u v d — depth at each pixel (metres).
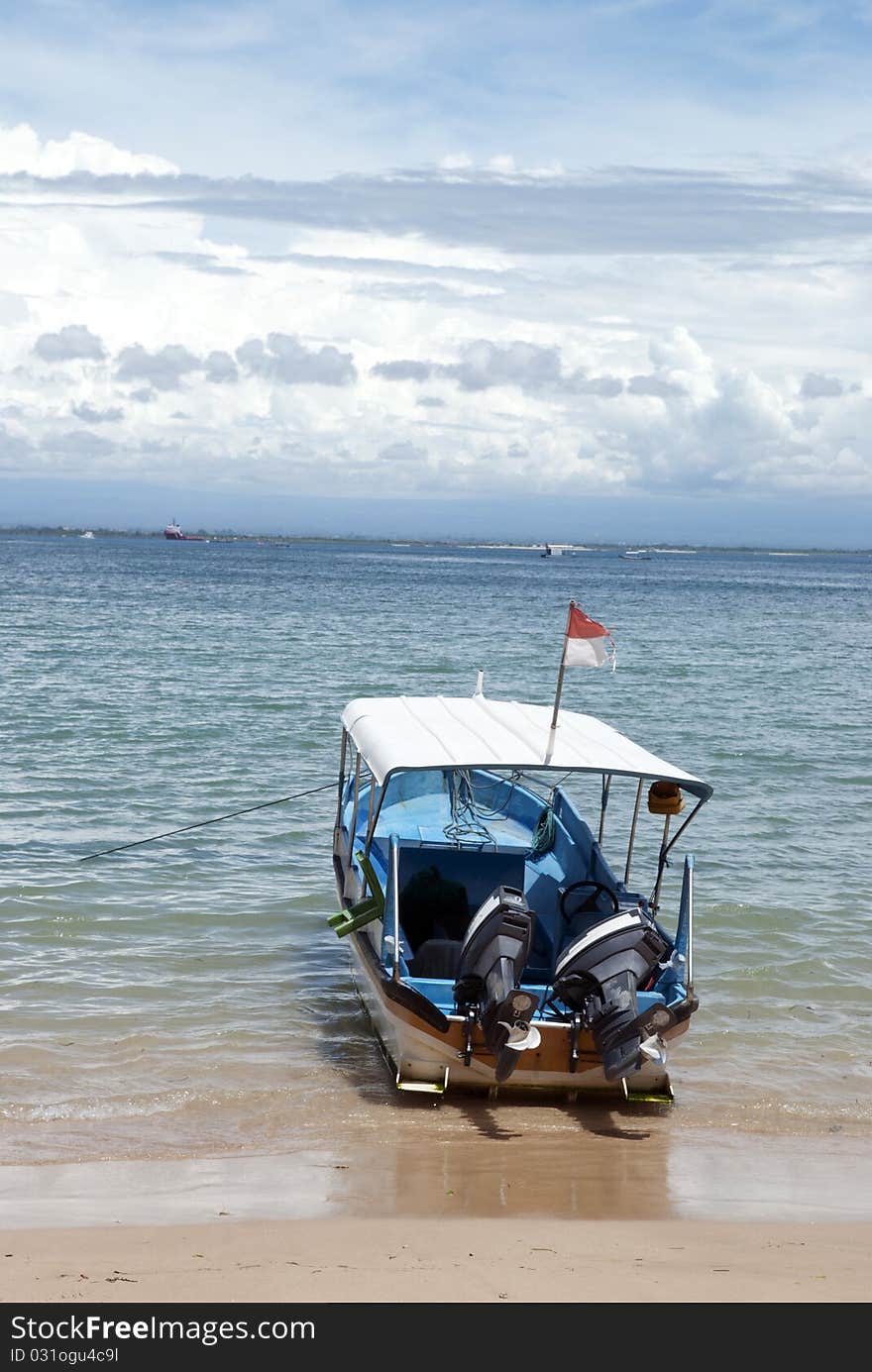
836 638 56.88
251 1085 8.46
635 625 61.75
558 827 11.34
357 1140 7.66
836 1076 9.01
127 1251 5.54
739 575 183.50
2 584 79.81
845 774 20.91
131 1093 8.20
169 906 12.41
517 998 7.69
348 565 167.38
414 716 11.32
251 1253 5.55
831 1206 6.76
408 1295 4.99
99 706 25.47
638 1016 7.82
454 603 76.62
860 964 11.31
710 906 12.88
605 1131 8.00
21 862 13.77
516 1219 6.34
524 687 33.50
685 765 21.52
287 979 10.59
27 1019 9.36
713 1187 7.04
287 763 20.08
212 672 33.09
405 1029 8.26
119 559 154.00
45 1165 7.01
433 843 10.65
